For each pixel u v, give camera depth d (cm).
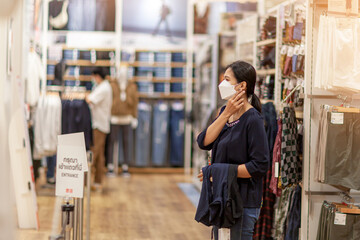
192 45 1213
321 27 448
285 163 468
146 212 766
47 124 831
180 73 1207
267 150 360
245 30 752
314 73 458
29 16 762
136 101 1133
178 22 1223
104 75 955
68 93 873
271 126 522
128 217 729
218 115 396
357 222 426
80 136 408
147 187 994
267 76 614
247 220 366
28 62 781
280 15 566
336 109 431
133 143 1189
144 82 1200
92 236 621
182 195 919
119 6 1187
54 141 835
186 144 1202
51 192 869
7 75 542
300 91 479
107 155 1143
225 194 355
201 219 366
